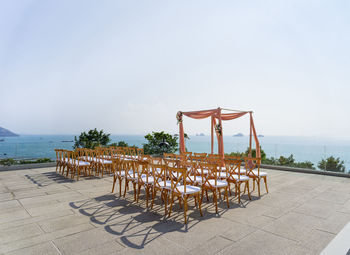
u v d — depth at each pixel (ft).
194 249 8.50
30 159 30.27
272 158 33.06
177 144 43.04
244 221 11.57
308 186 20.40
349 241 9.34
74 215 12.19
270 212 13.10
